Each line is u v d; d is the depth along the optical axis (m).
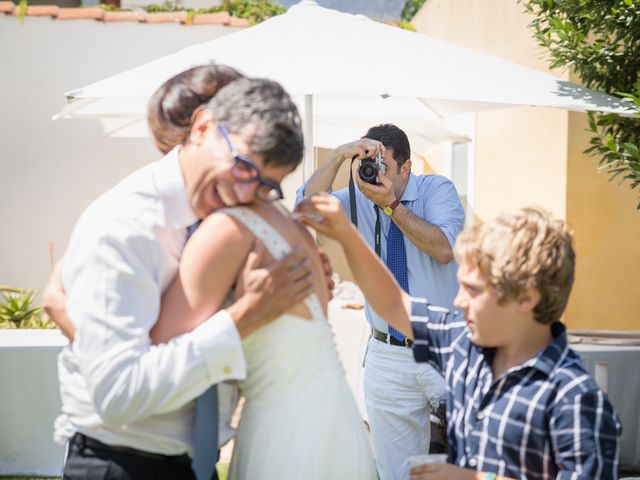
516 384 1.92
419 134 6.75
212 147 1.87
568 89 4.07
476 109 5.52
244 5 10.26
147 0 11.56
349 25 4.40
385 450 3.86
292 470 1.92
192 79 1.98
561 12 4.35
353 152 3.77
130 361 1.78
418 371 3.70
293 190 8.20
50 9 8.51
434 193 3.98
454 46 4.43
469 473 1.92
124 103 5.64
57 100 8.62
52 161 8.64
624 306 5.91
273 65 3.93
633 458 4.65
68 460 1.99
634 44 4.15
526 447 1.89
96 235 1.83
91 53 8.59
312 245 2.12
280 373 1.95
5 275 8.66
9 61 8.55
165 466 1.94
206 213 1.94
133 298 1.82
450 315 2.19
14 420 4.61
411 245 3.84
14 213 8.64
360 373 5.46
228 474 2.08
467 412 2.01
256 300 1.86
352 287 6.51
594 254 5.91
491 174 7.55
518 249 1.87
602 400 1.85
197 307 1.87
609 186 5.91
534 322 1.93
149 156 8.72
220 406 1.99
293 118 1.88
